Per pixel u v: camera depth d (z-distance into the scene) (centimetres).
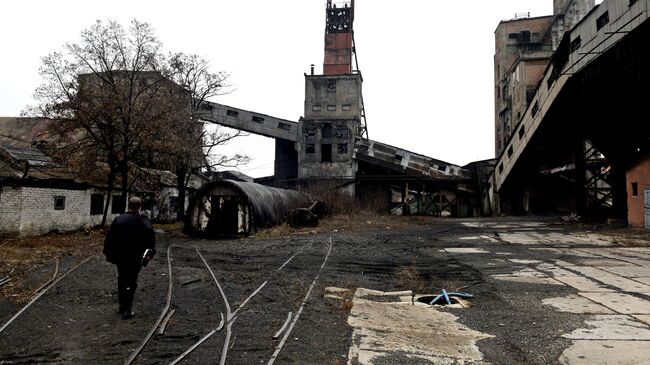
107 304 664
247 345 480
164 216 3064
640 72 1600
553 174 3244
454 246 1479
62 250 1302
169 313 611
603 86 1861
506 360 438
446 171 3762
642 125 1820
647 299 693
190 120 2589
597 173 2680
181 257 1189
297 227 2125
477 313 627
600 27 1842
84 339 502
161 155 2378
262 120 4078
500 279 883
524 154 2903
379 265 1073
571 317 594
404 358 444
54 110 1922
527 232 1977
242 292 748
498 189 3431
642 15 1539
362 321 580
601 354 450
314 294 736
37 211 1753
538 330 538
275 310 632
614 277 880
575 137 2500
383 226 2333
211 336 510
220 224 1859
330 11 4597
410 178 3728
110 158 2000
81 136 2427
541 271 966
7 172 1736
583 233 1850
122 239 591
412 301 709
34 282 828
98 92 1998
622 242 1479
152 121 2023
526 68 3850
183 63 2850
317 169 3912
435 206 3838
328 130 3972
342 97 4153
